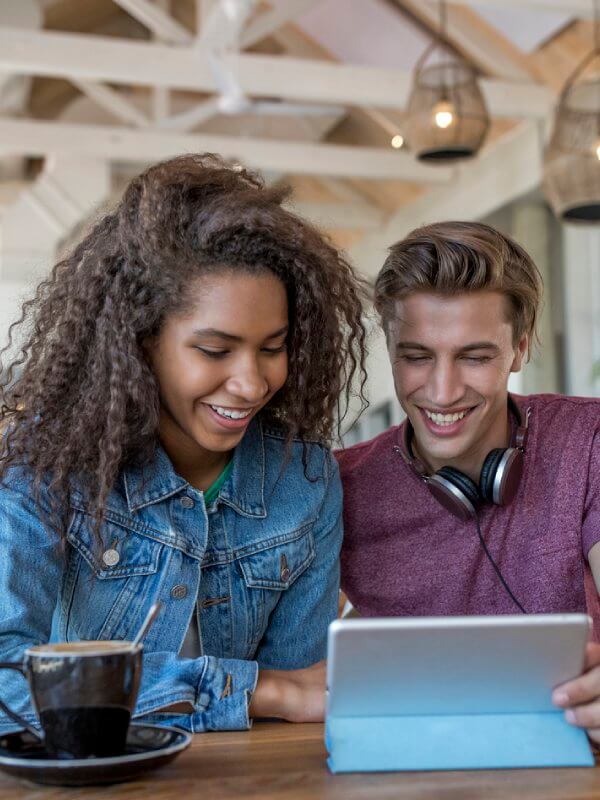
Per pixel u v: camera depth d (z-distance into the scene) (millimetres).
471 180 7988
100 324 1333
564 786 988
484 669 1060
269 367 1341
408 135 4941
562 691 1089
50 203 8414
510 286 1546
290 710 1297
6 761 943
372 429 9797
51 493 1311
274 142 7957
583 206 4883
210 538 1453
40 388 1357
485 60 6742
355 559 1716
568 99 4688
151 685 1252
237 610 1460
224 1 5480
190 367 1297
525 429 1657
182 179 1320
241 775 1017
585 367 7012
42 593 1298
